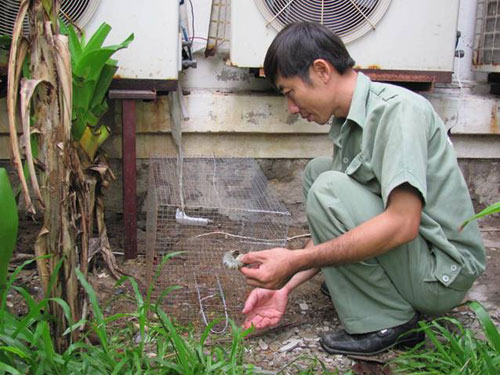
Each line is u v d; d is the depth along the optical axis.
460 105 2.79
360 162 1.74
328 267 1.66
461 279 1.77
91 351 1.59
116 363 1.53
